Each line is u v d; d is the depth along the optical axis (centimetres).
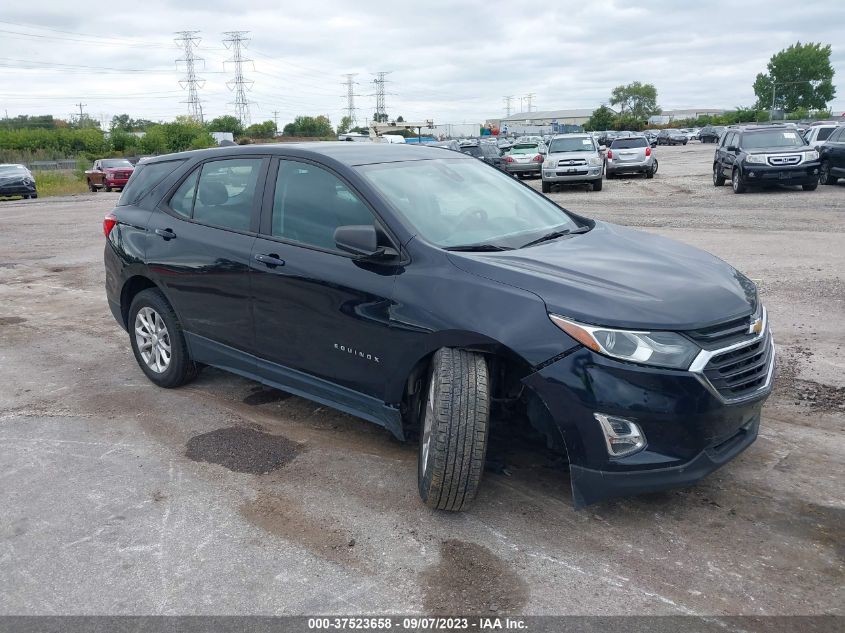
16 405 520
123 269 545
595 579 304
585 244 405
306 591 302
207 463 421
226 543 338
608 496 325
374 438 450
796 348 587
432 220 399
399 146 484
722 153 2041
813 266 895
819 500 360
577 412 319
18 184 2894
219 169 491
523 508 361
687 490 373
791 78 12488
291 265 417
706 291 342
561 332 321
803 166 1788
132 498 383
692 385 314
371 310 376
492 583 304
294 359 429
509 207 446
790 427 444
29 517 366
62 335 711
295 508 368
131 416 494
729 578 303
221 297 466
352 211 404
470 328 336
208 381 558
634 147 2647
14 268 1108
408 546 331
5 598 304
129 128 10138
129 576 316
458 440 330
